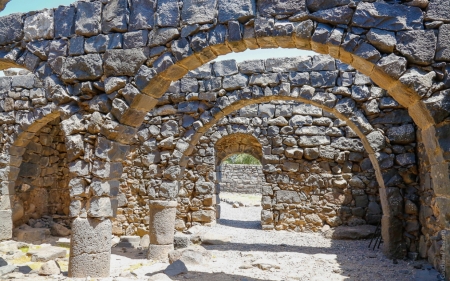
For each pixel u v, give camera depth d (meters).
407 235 8.45
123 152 6.34
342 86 8.76
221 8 5.36
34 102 10.20
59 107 6.37
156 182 9.06
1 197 10.36
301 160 12.07
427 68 4.62
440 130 4.52
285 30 5.05
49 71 6.53
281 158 12.16
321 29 4.94
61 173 13.42
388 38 4.69
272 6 5.14
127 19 5.96
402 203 8.49
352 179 11.69
